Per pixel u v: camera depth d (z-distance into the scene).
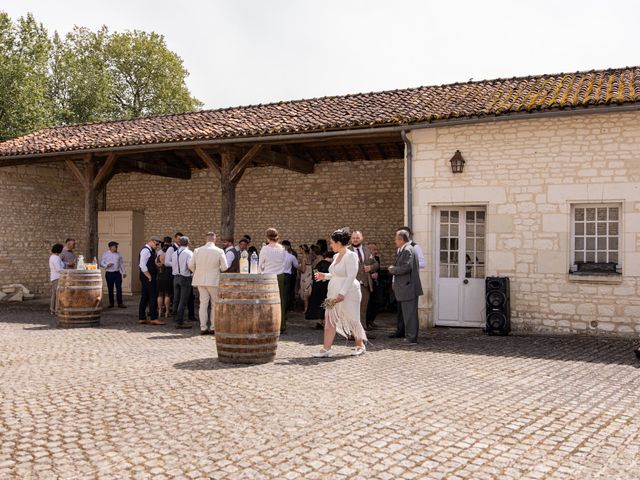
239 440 3.83
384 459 3.53
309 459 3.51
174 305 10.71
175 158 15.91
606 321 8.93
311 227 15.14
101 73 30.58
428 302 10.01
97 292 9.91
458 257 10.05
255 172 15.87
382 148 13.72
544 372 6.16
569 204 9.17
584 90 9.66
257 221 15.78
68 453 3.58
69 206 17.16
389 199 14.38
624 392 5.27
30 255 16.05
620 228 8.97
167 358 6.84
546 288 9.27
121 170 15.98
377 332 9.52
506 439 3.93
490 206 9.60
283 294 9.42
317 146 13.59
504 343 8.27
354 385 5.44
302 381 5.59
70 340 8.27
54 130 15.78
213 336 8.78
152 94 32.69
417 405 4.75
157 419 4.29
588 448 3.77
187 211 16.78
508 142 9.52
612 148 8.94
